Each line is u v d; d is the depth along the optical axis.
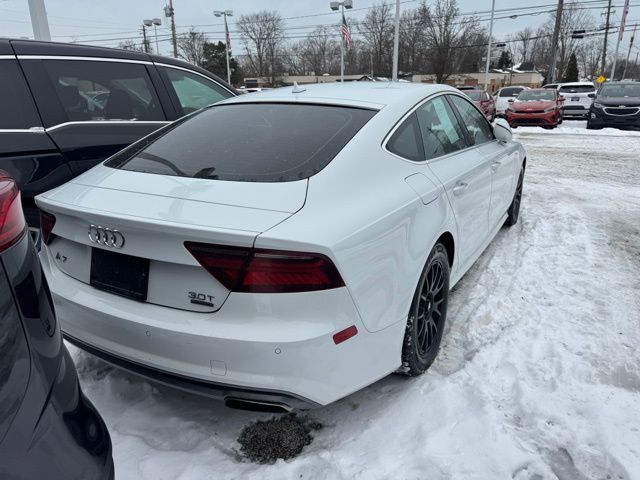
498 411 2.48
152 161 2.47
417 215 2.45
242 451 2.28
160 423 2.46
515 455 2.19
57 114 3.53
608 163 10.09
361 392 2.64
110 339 2.15
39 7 8.68
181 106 4.44
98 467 1.49
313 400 1.99
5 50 3.40
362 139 2.45
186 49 64.75
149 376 2.10
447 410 2.47
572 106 22.02
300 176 2.18
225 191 2.10
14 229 1.40
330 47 70.06
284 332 1.87
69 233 2.22
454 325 3.35
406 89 3.10
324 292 1.90
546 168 9.50
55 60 3.64
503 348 3.03
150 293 2.03
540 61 83.50
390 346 2.31
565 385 2.67
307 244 1.84
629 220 5.72
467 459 2.17
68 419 1.46
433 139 3.03
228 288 1.88
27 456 1.30
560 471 2.15
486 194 3.70
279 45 68.38
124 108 4.00
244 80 64.75
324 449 2.28
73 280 2.28
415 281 2.41
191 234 1.86
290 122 2.63
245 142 2.50
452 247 3.02
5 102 3.31
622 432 2.33
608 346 3.05
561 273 4.14
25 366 1.35
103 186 2.29
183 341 1.93
